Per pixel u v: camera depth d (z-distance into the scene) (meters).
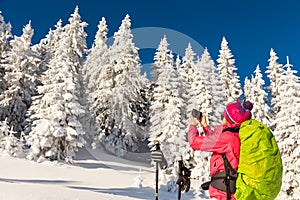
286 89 27.31
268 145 2.36
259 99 40.41
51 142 27.44
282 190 25.53
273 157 2.34
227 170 2.42
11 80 40.91
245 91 50.72
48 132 27.16
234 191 2.38
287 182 25.41
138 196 16.89
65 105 28.86
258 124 2.49
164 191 20.59
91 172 25.91
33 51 46.09
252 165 2.30
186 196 20.12
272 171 2.30
